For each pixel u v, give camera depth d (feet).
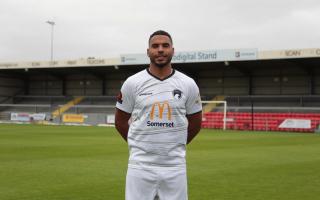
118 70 172.04
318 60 133.90
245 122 136.87
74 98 183.21
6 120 171.12
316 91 148.05
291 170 38.40
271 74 155.12
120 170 37.27
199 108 13.23
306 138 88.84
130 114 13.14
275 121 132.36
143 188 12.48
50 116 164.04
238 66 151.94
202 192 27.89
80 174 34.81
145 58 148.66
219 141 76.48
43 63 165.27
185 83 12.69
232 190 28.66
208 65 152.87
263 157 49.42
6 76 187.83
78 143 67.46
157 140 12.36
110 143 67.82
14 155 49.08
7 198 25.22
